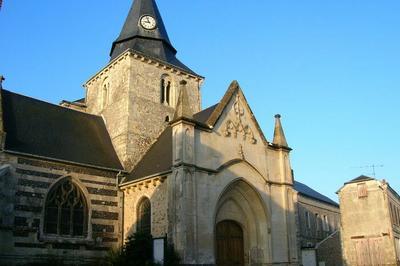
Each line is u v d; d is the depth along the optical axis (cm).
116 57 3428
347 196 4653
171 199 2383
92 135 3125
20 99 2855
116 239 2688
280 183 2922
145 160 2958
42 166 2511
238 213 2775
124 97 3250
